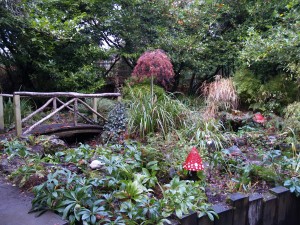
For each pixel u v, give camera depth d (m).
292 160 2.71
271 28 5.03
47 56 5.89
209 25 6.51
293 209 2.30
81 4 6.49
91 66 6.30
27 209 1.80
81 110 5.46
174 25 6.71
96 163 2.45
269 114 4.68
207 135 3.45
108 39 7.09
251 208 2.06
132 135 3.82
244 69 5.54
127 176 2.22
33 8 5.14
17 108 3.62
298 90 4.89
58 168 2.29
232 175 2.53
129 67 7.51
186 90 7.34
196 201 1.93
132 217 1.68
